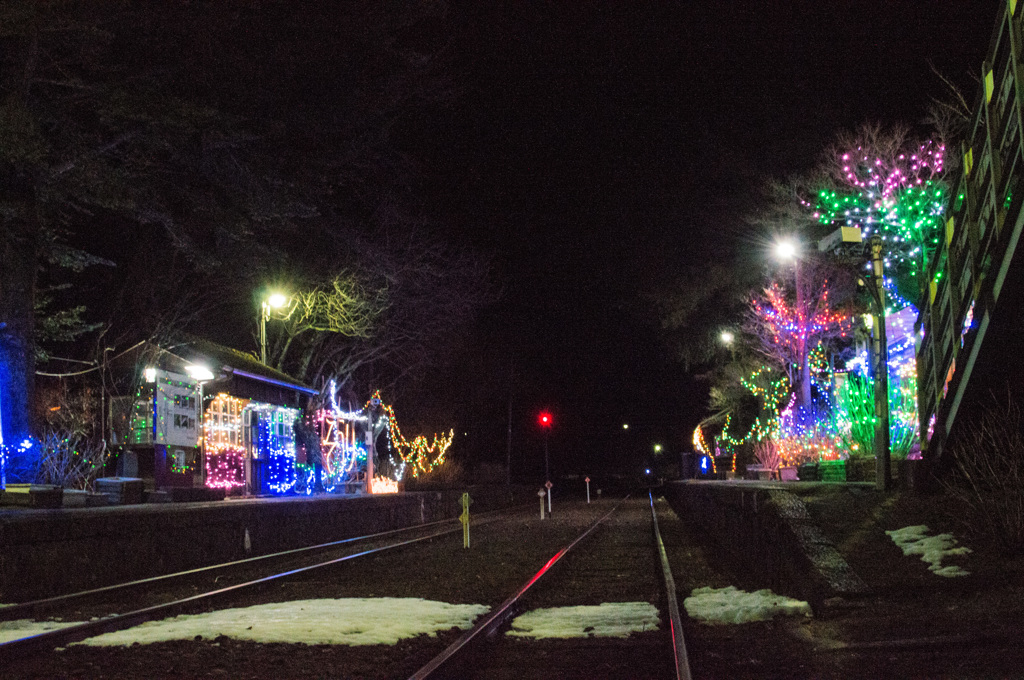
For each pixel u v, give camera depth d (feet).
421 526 116.06
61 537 47.47
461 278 140.67
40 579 45.78
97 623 33.96
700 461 201.05
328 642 31.22
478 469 227.20
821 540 37.68
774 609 34.01
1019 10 38.19
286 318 112.88
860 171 95.40
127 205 70.54
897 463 55.26
